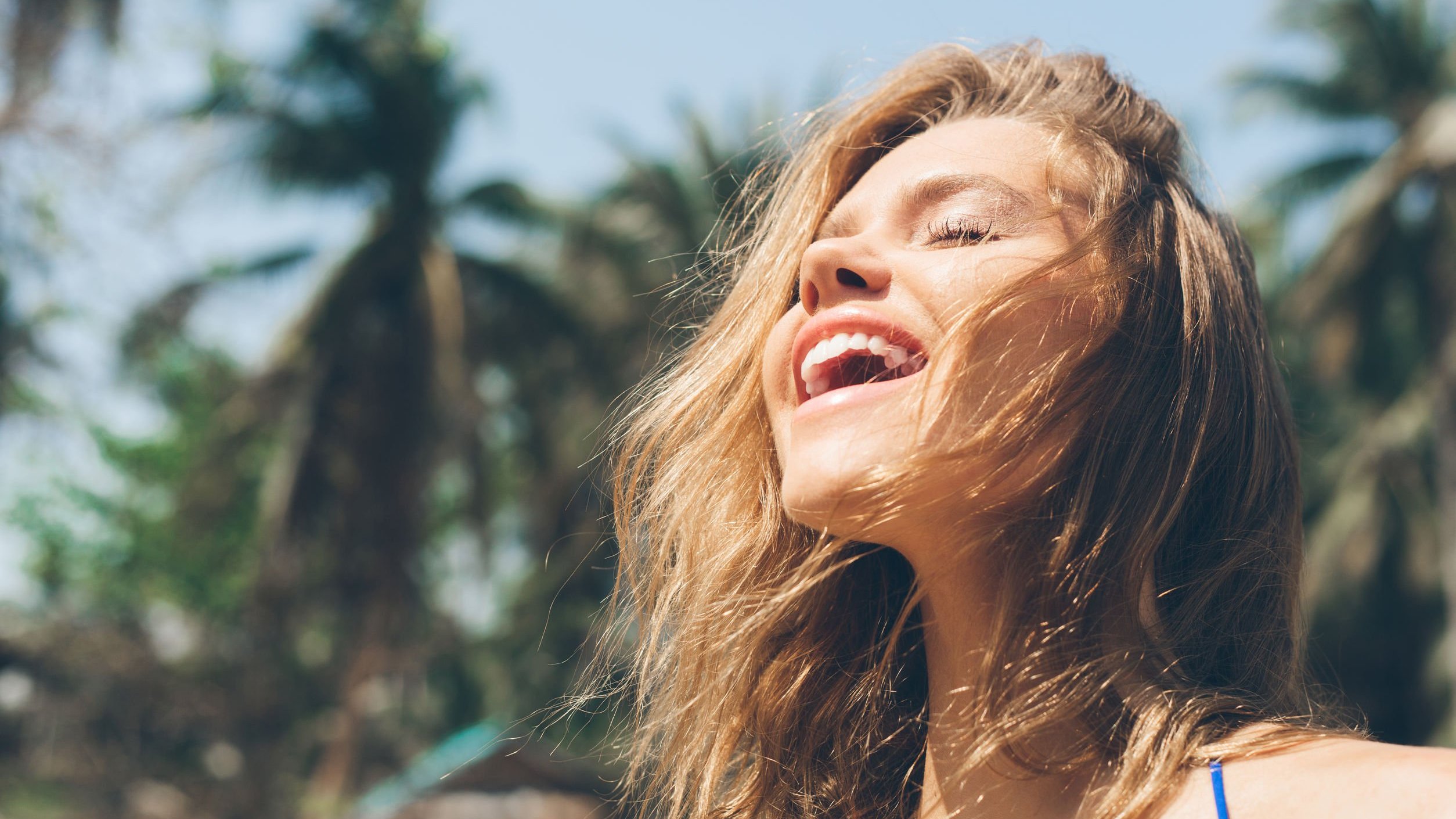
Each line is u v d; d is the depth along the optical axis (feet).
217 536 54.75
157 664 48.32
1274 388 3.22
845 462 2.74
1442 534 56.34
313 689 57.26
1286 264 54.24
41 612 48.19
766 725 3.44
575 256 55.26
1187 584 2.80
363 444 46.44
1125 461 2.75
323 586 47.11
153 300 32.65
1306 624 3.18
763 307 3.63
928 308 2.86
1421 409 55.42
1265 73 52.49
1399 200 48.65
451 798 31.01
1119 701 2.53
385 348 47.50
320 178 46.52
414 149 48.32
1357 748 2.04
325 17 44.98
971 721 2.80
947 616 2.95
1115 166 3.10
